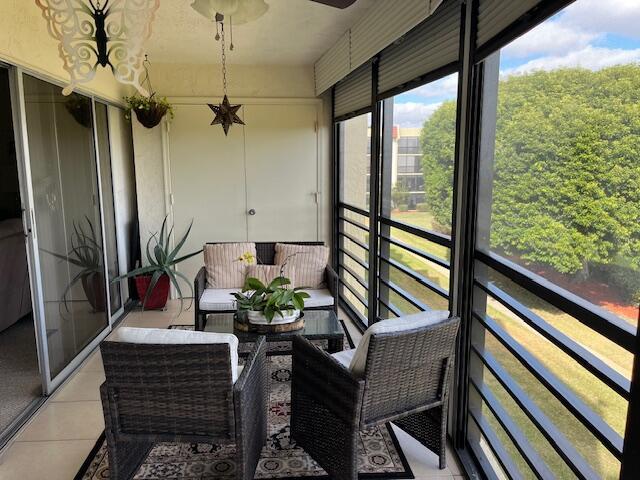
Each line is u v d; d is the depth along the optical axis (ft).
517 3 5.23
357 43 11.07
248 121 16.17
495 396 6.93
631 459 3.36
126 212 15.52
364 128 14.75
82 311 11.21
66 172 10.43
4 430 8.06
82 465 7.18
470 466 7.09
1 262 11.76
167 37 12.30
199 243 16.46
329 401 6.39
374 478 6.89
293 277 12.36
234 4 5.65
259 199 16.56
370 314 12.21
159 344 5.48
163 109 14.71
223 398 5.69
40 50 8.77
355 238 15.21
